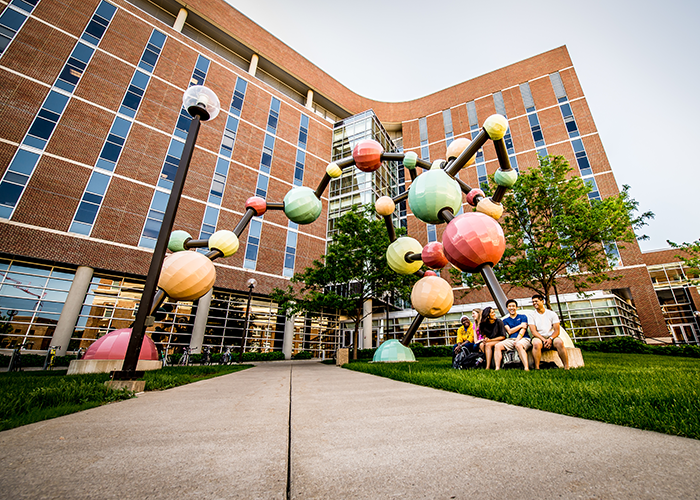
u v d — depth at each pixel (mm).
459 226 5145
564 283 21484
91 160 18031
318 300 15297
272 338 23172
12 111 16422
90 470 1181
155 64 22375
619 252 20734
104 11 21094
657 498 914
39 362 13930
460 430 1770
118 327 17219
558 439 1560
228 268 21859
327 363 15445
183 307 19766
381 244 14914
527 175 13867
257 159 26156
